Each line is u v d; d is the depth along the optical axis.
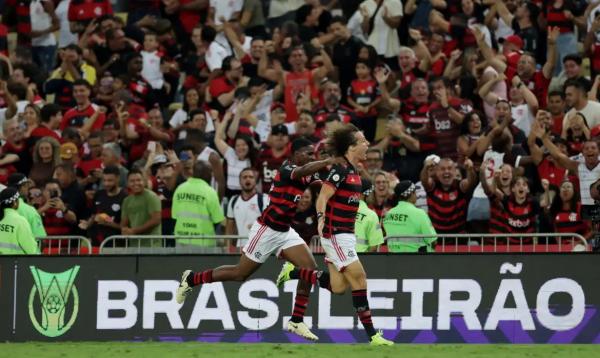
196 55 50.53
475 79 44.75
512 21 48.72
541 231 36.56
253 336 31.80
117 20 51.62
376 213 36.16
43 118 44.53
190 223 36.31
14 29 55.41
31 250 32.94
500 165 39.06
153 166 42.19
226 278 28.92
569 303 31.00
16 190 32.94
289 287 31.78
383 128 45.59
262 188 40.97
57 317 32.28
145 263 32.12
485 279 31.25
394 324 31.42
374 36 49.94
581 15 48.09
